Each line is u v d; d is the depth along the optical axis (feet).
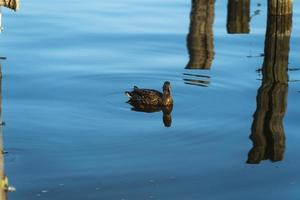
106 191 48.14
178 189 48.49
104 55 76.13
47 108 62.34
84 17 88.84
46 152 53.93
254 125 59.06
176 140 56.18
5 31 82.48
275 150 54.44
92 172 50.78
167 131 57.82
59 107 62.64
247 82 69.00
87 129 58.23
